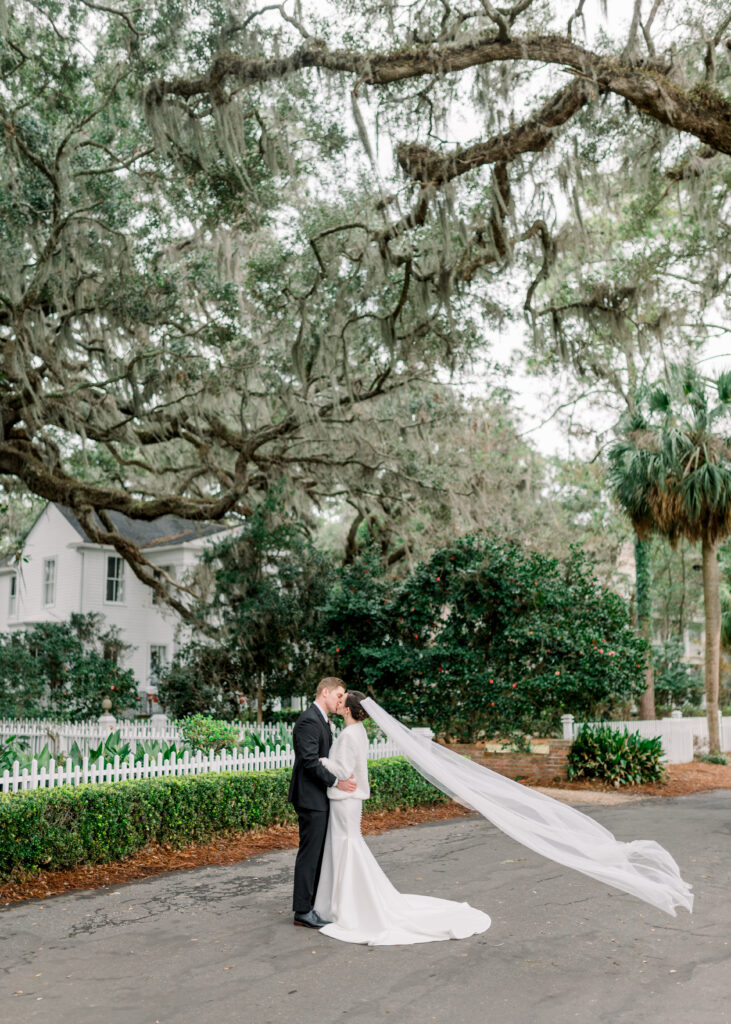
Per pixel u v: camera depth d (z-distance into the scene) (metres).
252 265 17.61
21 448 19.52
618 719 22.56
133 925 6.59
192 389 17.67
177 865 8.86
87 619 25.62
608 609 17.16
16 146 14.77
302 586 20.66
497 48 11.88
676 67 11.99
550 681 16.25
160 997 5.02
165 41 14.10
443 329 18.61
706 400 21.28
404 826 11.53
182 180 16.17
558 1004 4.86
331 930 6.32
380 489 22.44
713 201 17.56
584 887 7.82
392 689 18.00
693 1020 4.59
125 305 15.59
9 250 15.41
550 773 16.28
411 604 18.11
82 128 16.19
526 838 6.82
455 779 7.14
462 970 5.47
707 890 7.68
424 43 12.46
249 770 11.13
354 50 13.20
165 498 19.53
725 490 20.41
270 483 20.73
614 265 20.75
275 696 21.53
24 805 8.08
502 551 17.53
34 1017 4.72
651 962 5.61
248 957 5.77
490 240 15.18
